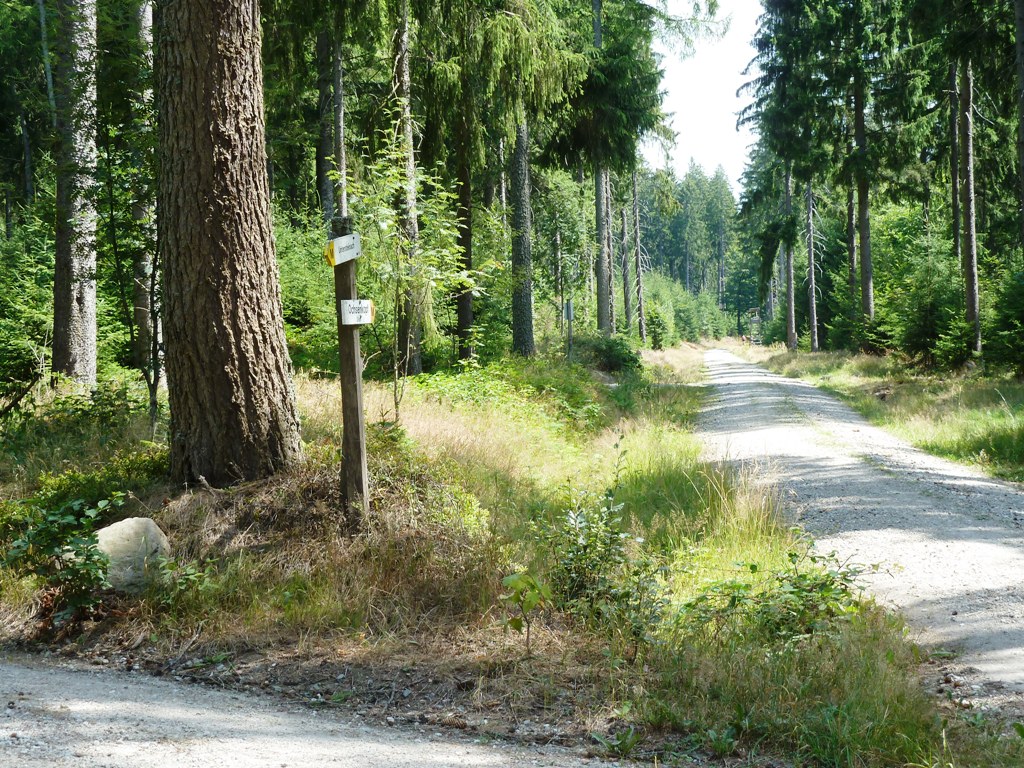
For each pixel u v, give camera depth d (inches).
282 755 139.6
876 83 1267.2
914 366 1020.5
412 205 434.6
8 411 376.8
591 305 1686.8
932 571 273.9
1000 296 784.9
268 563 237.6
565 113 789.9
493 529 267.6
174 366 272.1
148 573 226.2
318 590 227.1
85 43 412.5
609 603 220.5
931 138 1237.1
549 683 184.9
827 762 152.5
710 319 3713.1
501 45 561.0
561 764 147.1
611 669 189.6
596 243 1379.2
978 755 150.9
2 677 178.7
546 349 1073.5
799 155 1369.3
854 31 1248.2
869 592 256.2
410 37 586.9
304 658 201.0
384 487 272.2
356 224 396.8
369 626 217.9
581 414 606.9
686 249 4306.1
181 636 211.0
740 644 201.2
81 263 447.8
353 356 255.6
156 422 346.9
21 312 618.8
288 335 704.4
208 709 166.6
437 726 168.6
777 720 163.3
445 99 594.2
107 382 407.8
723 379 1205.7
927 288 1004.6
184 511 254.1
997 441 511.2
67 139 368.5
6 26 887.7
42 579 226.1
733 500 339.9
